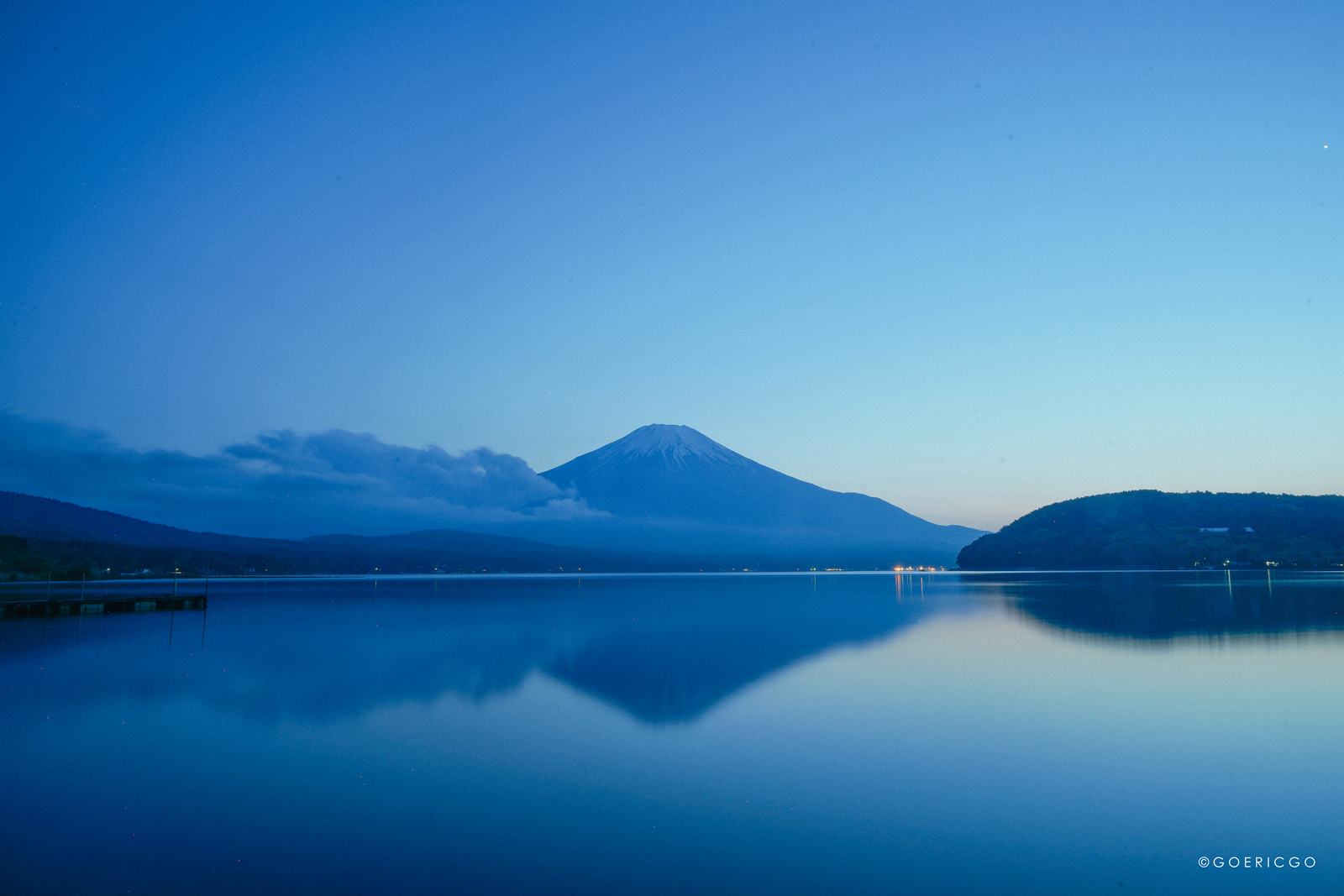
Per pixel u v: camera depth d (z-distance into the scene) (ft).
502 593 303.48
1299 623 127.95
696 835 36.91
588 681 77.77
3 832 36.86
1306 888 30.99
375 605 213.66
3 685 76.07
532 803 41.24
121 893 30.58
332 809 40.27
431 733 56.29
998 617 151.02
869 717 60.85
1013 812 39.96
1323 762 47.96
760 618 158.51
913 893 30.91
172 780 45.06
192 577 533.14
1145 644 103.30
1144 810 40.16
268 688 74.33
